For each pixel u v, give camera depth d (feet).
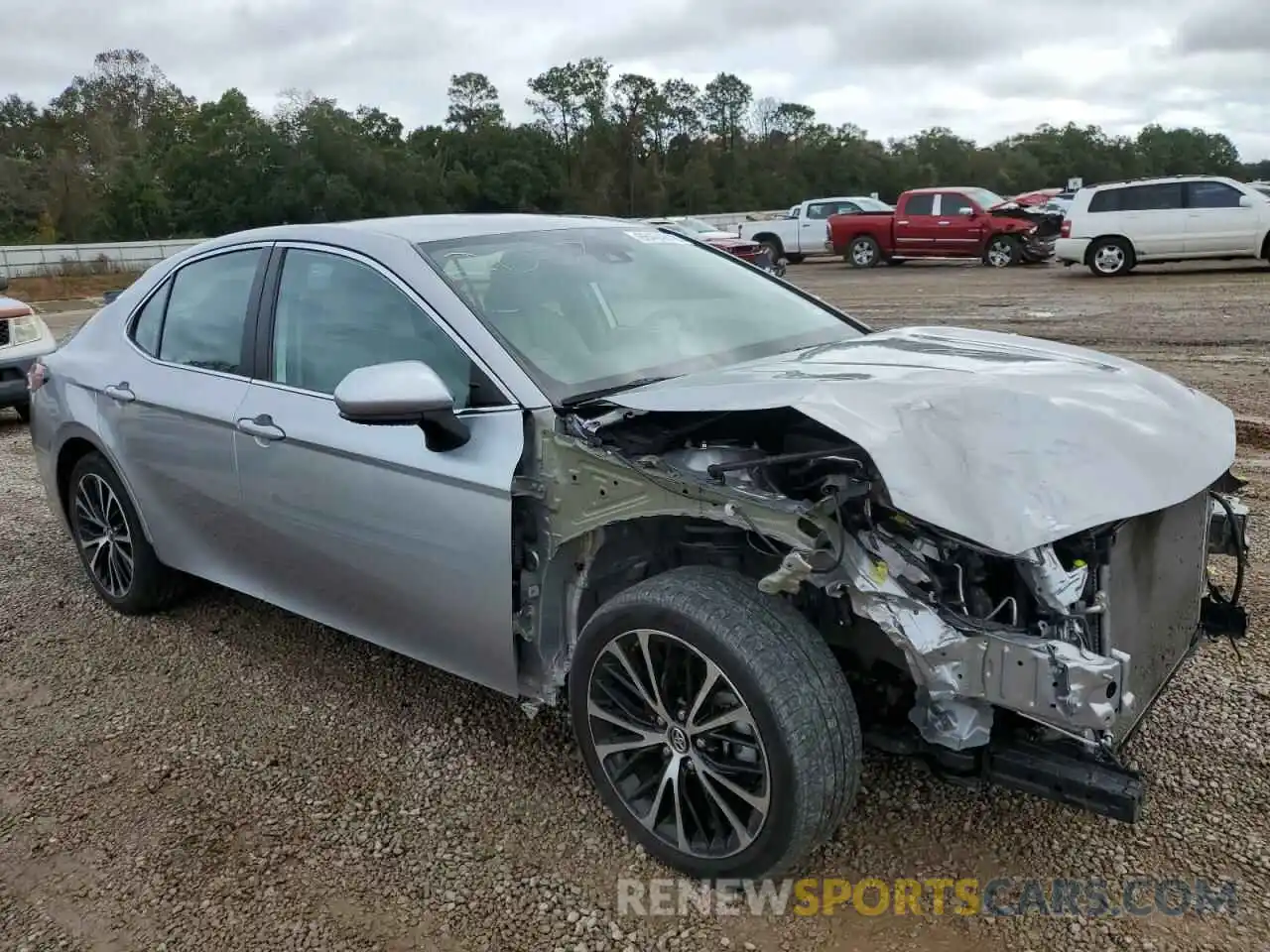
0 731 11.88
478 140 259.39
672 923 8.29
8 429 30.19
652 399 8.81
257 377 11.79
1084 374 9.45
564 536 9.00
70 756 11.27
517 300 10.49
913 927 8.11
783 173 298.35
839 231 80.59
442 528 9.64
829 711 7.82
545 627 9.45
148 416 12.99
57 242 195.42
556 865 9.05
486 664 9.89
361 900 8.74
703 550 9.22
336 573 11.07
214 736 11.52
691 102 299.38
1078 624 7.56
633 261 12.16
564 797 10.01
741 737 8.13
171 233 205.46
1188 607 9.64
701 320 11.43
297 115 216.95
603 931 8.23
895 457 7.46
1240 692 11.27
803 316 12.37
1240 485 10.53
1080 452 7.89
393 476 9.98
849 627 8.64
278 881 9.04
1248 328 35.45
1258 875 8.46
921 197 76.79
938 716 7.66
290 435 10.97
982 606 7.86
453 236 11.30
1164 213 56.70
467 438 9.38
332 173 214.28
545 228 12.21
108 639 14.25
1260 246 54.95
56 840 9.78
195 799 10.32
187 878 9.14
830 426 7.66
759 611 8.03
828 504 7.48
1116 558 8.11
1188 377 27.61
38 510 20.76
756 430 9.18
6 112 279.28
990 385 8.57
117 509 14.58
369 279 10.89
